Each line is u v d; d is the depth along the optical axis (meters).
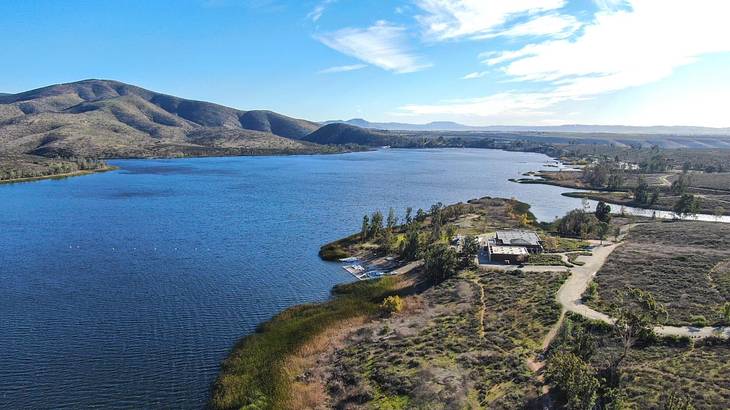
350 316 78.06
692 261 92.19
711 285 77.06
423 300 83.00
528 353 56.97
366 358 60.69
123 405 53.75
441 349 60.19
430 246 113.38
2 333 70.75
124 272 100.75
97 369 61.06
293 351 66.00
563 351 53.53
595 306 70.75
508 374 51.53
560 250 111.19
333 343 67.56
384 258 113.50
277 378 58.16
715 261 91.50
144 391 56.50
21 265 104.69
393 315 77.06
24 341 68.31
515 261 102.12
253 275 100.44
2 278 95.50
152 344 68.12
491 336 62.97
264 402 52.97
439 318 72.38
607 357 53.16
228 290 91.06
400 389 51.38
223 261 110.44
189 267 105.25
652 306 60.94
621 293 74.75
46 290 88.94
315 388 55.16
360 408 48.97
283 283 95.81
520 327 65.44
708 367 48.97
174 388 57.31
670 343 56.06
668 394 43.75
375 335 68.38
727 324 60.31
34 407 53.06
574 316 66.38
